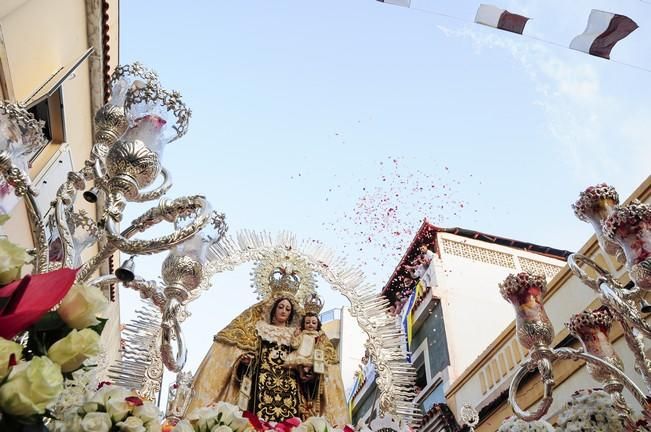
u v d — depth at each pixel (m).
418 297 10.25
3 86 4.96
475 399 7.51
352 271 4.36
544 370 2.85
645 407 2.49
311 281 4.20
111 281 2.46
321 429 1.90
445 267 10.12
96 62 7.50
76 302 1.31
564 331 5.97
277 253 4.27
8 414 1.02
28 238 5.95
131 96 2.55
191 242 2.59
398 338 4.04
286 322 3.90
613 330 5.13
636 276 2.68
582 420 2.52
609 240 3.00
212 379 3.39
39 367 1.07
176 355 2.25
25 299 1.20
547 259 10.95
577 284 6.14
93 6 7.03
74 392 1.42
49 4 5.87
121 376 3.15
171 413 2.31
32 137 2.21
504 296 3.24
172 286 2.39
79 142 7.62
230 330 3.67
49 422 1.32
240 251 4.14
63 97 6.38
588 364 3.30
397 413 3.59
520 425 2.58
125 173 2.38
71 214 2.67
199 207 2.48
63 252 2.38
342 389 3.64
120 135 2.88
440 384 8.84
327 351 3.79
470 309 9.59
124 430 1.36
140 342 3.29
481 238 10.95
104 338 5.64
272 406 3.42
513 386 2.96
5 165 2.09
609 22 2.60
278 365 3.62
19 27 5.29
